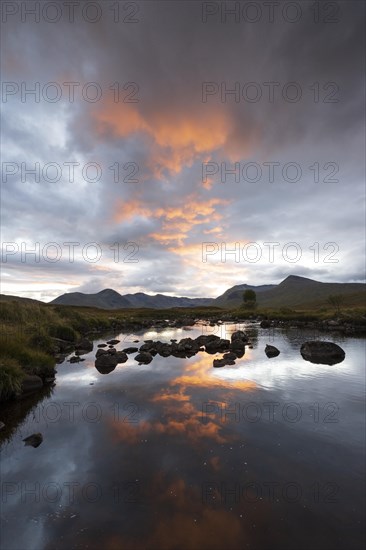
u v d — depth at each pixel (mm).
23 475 7410
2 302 29625
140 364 19969
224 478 7219
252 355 22797
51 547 5270
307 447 8656
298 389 14102
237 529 5625
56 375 17094
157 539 5414
